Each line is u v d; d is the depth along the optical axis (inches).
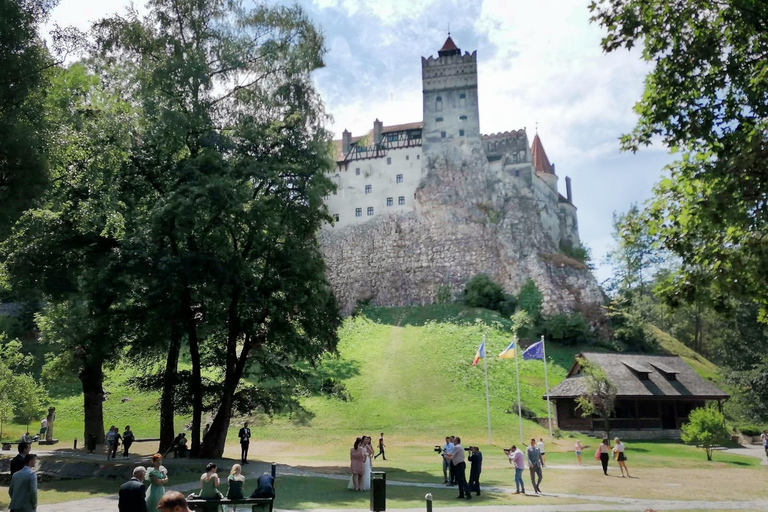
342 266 4303.6
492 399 2321.6
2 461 1091.9
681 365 2267.5
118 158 1113.4
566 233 5000.0
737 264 505.7
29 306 2544.3
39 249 1135.6
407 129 4576.8
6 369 1738.4
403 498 780.6
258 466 1120.2
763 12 493.7
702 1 524.4
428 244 4242.1
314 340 1280.8
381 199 4448.8
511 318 3513.8
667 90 539.8
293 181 1232.8
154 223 1056.2
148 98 1114.7
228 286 1080.8
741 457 1542.8
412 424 2053.4
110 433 1195.3
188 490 780.6
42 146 757.3
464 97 4522.6
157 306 1090.7
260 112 1255.5
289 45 1259.8
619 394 1993.1
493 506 709.3
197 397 1206.9
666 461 1423.5
